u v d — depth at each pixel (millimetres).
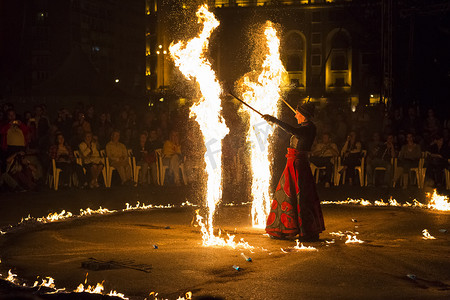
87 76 18688
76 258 5395
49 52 54344
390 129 14055
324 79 51219
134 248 5941
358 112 16250
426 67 25672
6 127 11477
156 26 55344
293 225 6477
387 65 18703
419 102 23000
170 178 14227
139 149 13781
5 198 10344
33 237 6672
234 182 14562
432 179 13242
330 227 7625
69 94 18125
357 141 13875
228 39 48062
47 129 13047
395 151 13484
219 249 5879
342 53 51000
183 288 4266
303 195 6484
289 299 3971
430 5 19172
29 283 4387
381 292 4152
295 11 51219
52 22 54656
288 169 6594
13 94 17844
